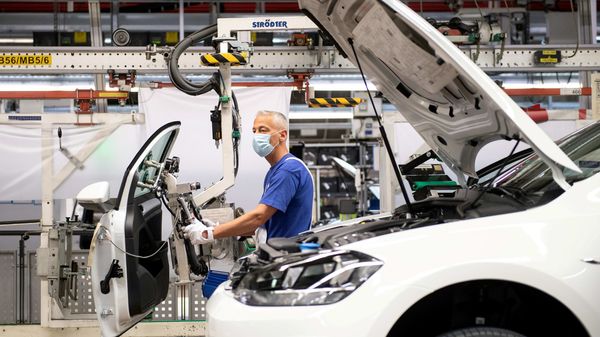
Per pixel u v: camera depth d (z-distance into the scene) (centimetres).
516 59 660
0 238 729
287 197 404
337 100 653
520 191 319
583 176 300
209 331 288
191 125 638
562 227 272
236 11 816
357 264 270
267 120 418
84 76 819
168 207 436
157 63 655
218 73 502
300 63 656
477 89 287
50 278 570
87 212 527
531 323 291
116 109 880
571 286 262
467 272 263
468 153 374
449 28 630
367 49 353
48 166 612
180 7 710
